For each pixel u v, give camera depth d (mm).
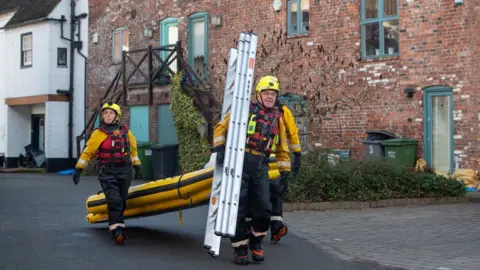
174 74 20859
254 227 7324
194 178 8398
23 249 7906
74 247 8109
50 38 27953
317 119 17312
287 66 18391
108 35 25516
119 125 8875
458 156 15391
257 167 7055
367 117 16906
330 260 7473
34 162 30000
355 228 9984
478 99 15117
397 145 15492
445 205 13102
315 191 12656
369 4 17109
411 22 16219
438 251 7938
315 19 18078
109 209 8547
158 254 7750
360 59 17141
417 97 16078
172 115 21594
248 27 19875
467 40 15289
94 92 26297
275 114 7254
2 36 30844
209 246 6848
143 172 21484
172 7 22531
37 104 30500
